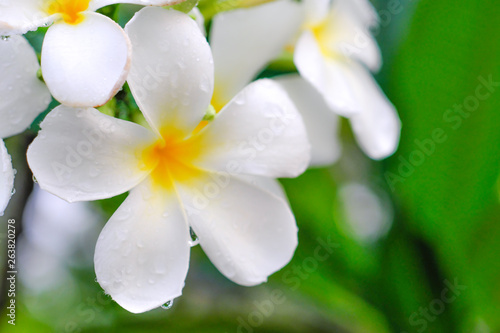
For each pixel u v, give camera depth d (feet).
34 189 1.35
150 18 1.10
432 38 1.33
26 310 1.45
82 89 1.05
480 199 1.35
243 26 1.24
